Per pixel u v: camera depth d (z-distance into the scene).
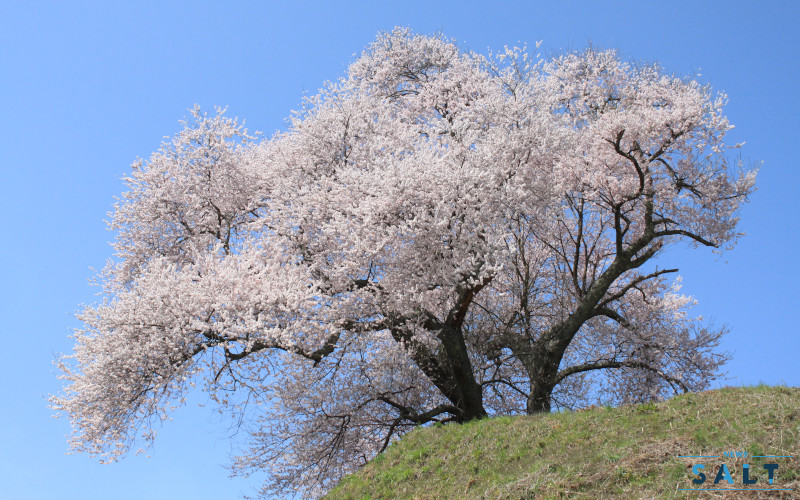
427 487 10.61
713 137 17.97
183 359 12.84
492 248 13.80
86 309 14.07
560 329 17.14
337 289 14.60
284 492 16.28
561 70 21.98
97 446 13.05
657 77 20.64
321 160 17.81
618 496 7.95
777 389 9.60
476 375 17.50
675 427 9.26
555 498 8.38
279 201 16.44
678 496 7.48
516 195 15.02
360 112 18.55
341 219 14.56
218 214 17.67
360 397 16.22
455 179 14.12
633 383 18.52
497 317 17.58
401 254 14.11
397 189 13.93
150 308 12.99
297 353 14.27
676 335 19.03
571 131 17.97
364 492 11.40
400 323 15.06
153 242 18.64
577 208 19.36
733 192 18.16
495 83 20.14
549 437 10.45
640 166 17.89
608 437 9.72
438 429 12.56
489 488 9.46
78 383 13.16
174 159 18.64
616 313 18.44
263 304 13.09
